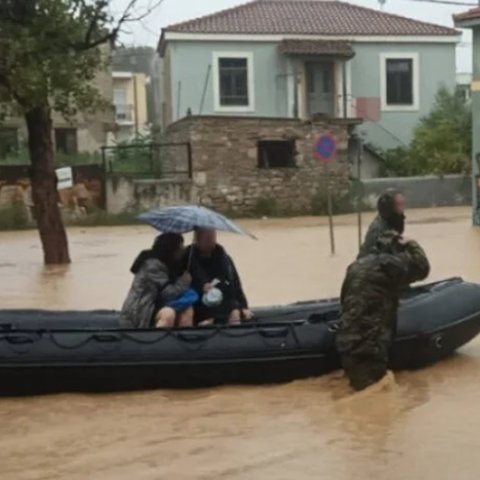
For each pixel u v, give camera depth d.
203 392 8.05
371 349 7.95
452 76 43.06
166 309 8.39
